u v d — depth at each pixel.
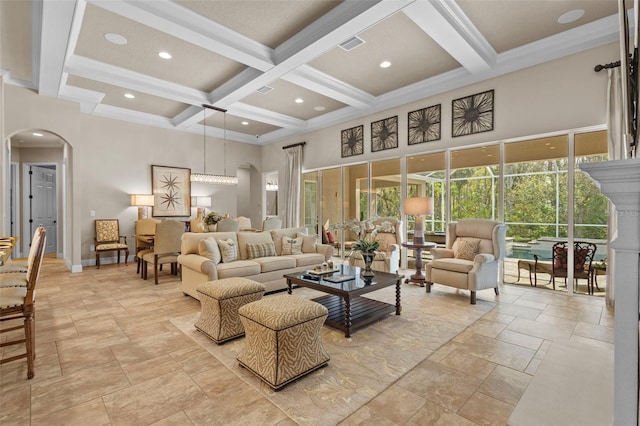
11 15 3.38
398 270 5.79
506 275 4.75
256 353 2.18
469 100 4.93
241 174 11.54
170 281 5.02
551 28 3.78
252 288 2.90
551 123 4.15
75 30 3.46
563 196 4.18
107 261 6.59
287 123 7.14
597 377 1.46
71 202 5.73
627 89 1.39
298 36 3.85
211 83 5.34
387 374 2.20
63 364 2.34
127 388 2.04
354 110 6.42
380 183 6.29
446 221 5.29
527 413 1.21
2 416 1.75
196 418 1.74
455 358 2.43
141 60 4.52
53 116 5.41
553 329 2.99
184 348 2.62
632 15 3.38
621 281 0.86
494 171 4.74
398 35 3.88
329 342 2.73
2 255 2.78
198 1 3.27
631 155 1.47
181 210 7.60
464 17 3.51
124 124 6.83
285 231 5.17
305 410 1.81
